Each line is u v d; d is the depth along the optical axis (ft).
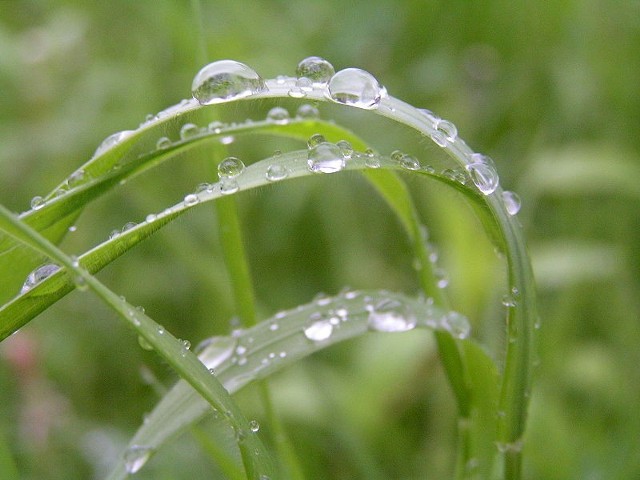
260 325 0.49
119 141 0.46
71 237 0.78
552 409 0.60
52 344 0.69
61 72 0.86
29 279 0.46
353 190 0.83
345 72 0.46
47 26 0.91
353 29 0.93
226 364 0.48
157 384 0.52
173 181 0.78
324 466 0.63
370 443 0.63
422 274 0.50
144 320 0.43
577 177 0.77
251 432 0.44
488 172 0.46
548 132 0.87
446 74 0.89
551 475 0.59
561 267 0.71
